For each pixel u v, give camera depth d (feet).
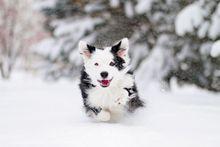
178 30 40.60
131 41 51.90
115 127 17.75
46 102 30.99
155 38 51.57
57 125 18.80
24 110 26.08
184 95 36.19
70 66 62.28
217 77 48.62
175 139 15.88
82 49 19.92
